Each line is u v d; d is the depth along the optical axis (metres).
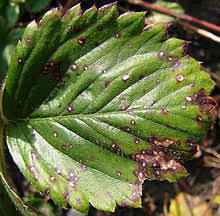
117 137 0.10
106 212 0.15
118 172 0.10
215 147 0.16
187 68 0.10
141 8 0.15
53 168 0.10
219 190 0.16
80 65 0.10
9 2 0.14
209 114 0.10
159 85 0.10
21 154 0.11
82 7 0.15
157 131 0.10
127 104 0.10
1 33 0.14
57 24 0.10
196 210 0.16
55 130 0.11
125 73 0.10
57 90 0.11
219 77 0.16
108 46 0.10
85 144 0.10
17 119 0.11
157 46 0.10
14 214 0.12
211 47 0.16
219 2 0.16
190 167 0.16
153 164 0.10
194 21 0.15
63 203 0.10
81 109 0.10
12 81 0.11
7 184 0.11
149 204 0.16
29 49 0.10
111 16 0.10
